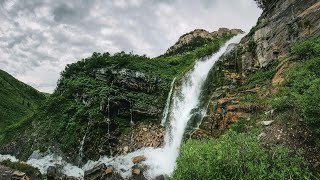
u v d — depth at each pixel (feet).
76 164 74.69
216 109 58.49
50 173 69.41
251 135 39.73
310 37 55.52
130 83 88.89
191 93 78.33
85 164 73.36
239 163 30.96
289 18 67.26
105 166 64.64
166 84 90.74
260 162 30.76
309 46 49.47
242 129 48.24
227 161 32.01
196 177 34.04
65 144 80.43
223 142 35.58
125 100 83.71
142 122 81.61
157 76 92.02
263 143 35.35
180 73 96.32
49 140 85.35
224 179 30.94
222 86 67.00
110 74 92.99
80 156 75.31
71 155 77.36
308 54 49.62
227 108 56.24
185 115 71.56
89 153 74.33
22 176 67.82
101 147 74.18
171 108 81.35
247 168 30.68
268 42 69.00
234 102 56.44
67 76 103.50
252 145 33.30
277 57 63.31
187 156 37.52
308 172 29.58
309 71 43.70
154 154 68.54
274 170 29.40
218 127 55.83
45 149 82.89
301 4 65.67
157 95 88.48
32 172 72.64
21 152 88.02
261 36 74.38
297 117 37.73
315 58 45.37
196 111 67.77
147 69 95.61
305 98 36.68
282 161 30.71
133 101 84.84
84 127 80.89
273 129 38.04
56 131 86.12
